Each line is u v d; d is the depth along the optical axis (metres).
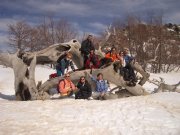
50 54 17.39
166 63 47.28
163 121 10.96
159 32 46.88
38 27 46.19
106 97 15.77
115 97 15.93
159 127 10.29
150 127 10.30
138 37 45.88
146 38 46.19
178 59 48.47
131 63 16.86
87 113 12.24
